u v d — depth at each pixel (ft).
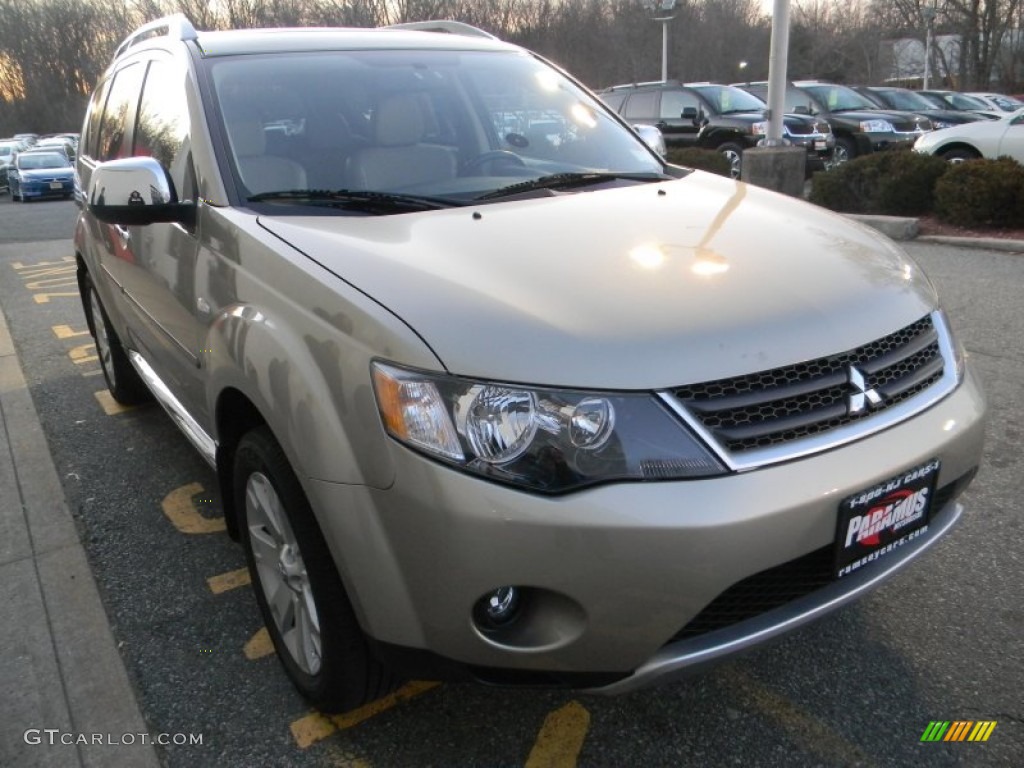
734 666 8.67
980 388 8.18
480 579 5.99
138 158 9.30
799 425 6.48
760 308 6.73
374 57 11.14
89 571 10.60
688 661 6.29
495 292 6.67
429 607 6.22
